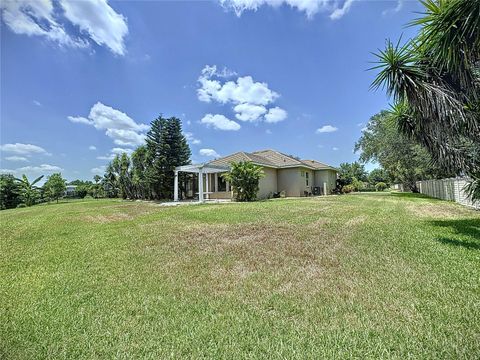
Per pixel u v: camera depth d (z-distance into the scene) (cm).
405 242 511
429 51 601
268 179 2208
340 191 2916
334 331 233
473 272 348
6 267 469
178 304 300
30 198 2988
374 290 310
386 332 227
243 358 204
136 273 409
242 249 516
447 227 634
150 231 735
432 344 208
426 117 631
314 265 409
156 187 2725
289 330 238
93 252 543
